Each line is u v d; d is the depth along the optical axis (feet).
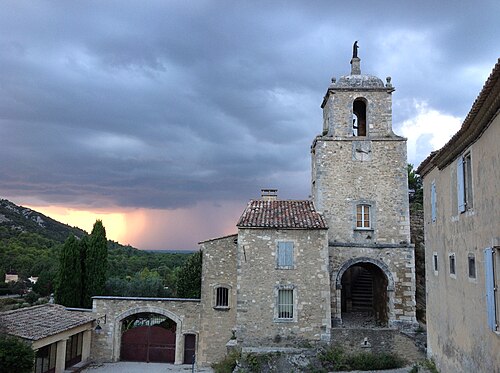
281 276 84.74
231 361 81.10
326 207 92.79
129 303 101.55
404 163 93.81
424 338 82.79
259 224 86.38
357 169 93.86
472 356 44.39
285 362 78.23
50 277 198.49
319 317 83.46
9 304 170.30
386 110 96.02
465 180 45.50
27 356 66.95
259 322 83.51
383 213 92.27
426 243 67.41
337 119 95.91
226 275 98.02
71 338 93.40
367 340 82.48
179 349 99.60
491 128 36.42
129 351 102.32
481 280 40.93
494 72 29.58
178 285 151.02
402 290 89.10
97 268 123.65
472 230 43.42
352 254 90.74
